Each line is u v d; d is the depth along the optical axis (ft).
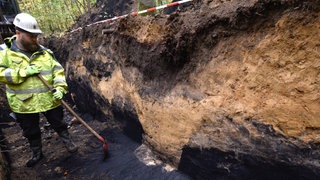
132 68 10.77
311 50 4.83
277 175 6.01
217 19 6.73
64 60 19.69
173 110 8.55
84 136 13.60
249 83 6.12
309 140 5.20
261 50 5.72
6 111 16.74
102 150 11.91
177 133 8.61
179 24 8.20
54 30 37.76
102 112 14.34
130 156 10.71
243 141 6.51
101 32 13.74
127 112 11.50
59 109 11.02
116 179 9.76
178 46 7.95
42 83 10.02
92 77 14.71
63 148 12.53
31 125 10.50
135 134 11.40
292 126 5.41
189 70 8.02
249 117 6.24
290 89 5.28
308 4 4.68
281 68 5.38
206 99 7.37
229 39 6.54
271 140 5.87
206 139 7.56
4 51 9.45
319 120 4.95
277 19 5.32
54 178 10.48
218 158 7.34
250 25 5.93
